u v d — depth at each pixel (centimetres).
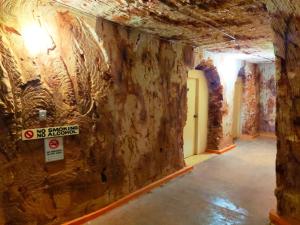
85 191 250
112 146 276
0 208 192
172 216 260
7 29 190
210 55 475
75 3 218
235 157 497
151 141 335
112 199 279
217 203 291
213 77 516
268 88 710
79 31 238
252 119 695
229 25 286
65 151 230
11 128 193
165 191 326
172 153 380
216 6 226
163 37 340
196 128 512
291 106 215
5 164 193
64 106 226
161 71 347
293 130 216
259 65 719
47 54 213
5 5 189
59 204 229
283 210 233
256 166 437
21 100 197
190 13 244
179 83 388
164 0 212
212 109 535
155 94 338
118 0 212
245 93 679
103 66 259
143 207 280
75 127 235
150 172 336
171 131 376
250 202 294
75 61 234
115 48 273
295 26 188
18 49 195
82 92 240
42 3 210
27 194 207
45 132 212
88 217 249
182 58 392
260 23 278
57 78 220
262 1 213
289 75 211
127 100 293
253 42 378
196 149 516
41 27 210
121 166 289
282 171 232
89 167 252
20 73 196
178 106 388
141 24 278
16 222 201
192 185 347
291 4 178
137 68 305
